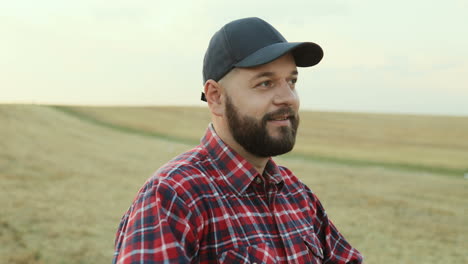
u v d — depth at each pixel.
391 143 32.59
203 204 1.11
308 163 22.25
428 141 33.59
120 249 1.12
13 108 35.91
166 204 1.06
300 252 1.26
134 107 50.97
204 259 1.08
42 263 6.22
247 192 1.23
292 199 1.44
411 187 15.85
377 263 7.18
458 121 44.78
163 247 1.00
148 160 21.81
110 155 22.42
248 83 1.19
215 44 1.26
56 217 9.21
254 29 1.23
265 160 1.29
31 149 20.83
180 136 34.81
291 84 1.28
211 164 1.24
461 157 26.16
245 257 1.10
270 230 1.23
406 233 9.37
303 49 1.34
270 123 1.19
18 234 7.62
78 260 6.54
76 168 17.27
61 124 33.72
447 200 13.52
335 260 1.54
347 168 20.80
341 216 10.90
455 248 8.30
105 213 10.18
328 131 38.09
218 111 1.26
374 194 14.24
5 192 11.43
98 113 44.09
